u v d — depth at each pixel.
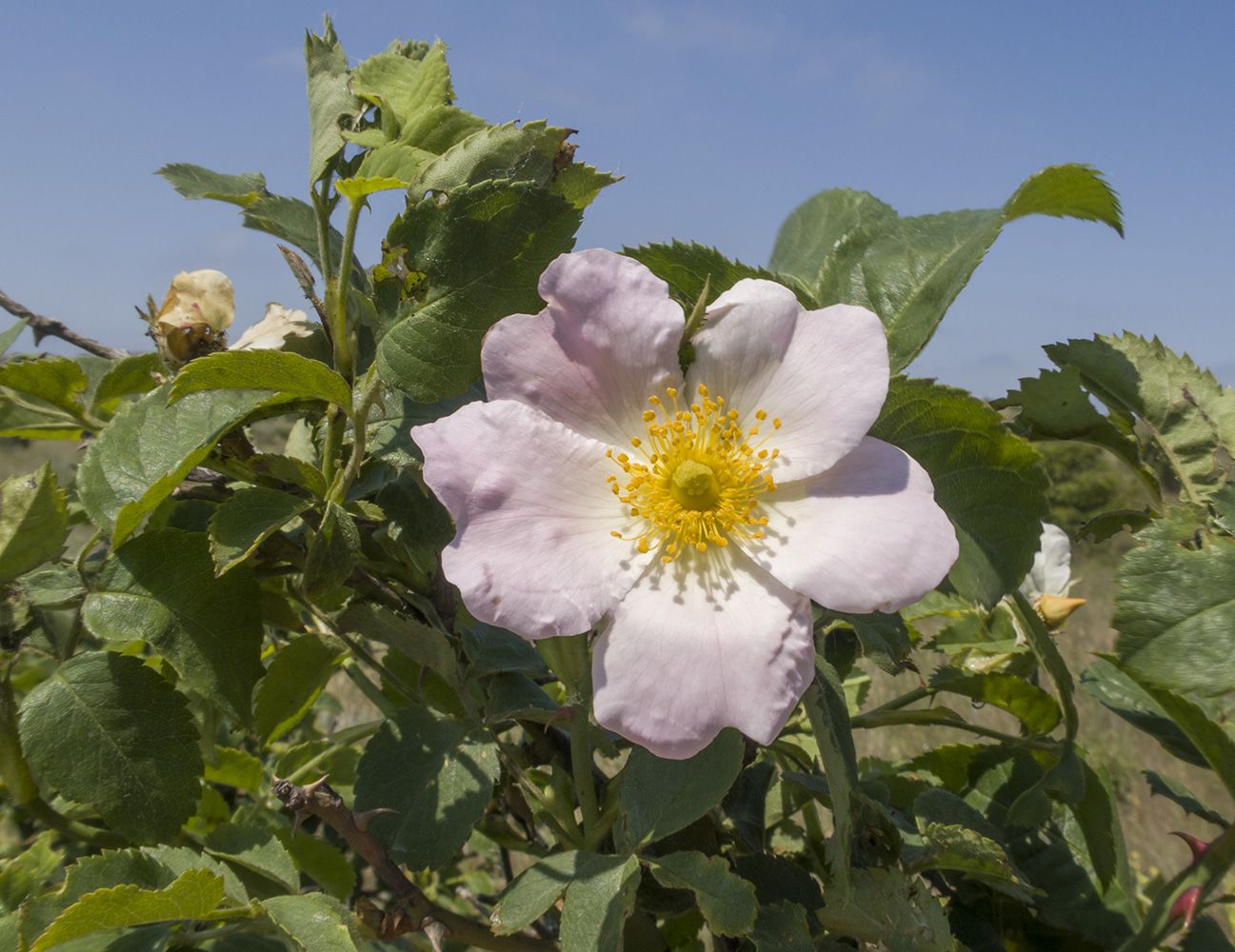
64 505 0.13
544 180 0.13
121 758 0.13
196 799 0.13
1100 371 0.15
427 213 0.12
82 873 0.12
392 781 0.13
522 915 0.12
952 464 0.13
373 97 0.13
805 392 0.12
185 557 0.13
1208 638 0.12
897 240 0.14
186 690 0.17
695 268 0.13
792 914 0.13
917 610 0.19
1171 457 0.15
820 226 0.15
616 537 0.12
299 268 0.14
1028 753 0.17
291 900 0.12
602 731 0.14
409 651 0.14
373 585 0.15
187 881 0.11
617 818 0.13
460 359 0.13
